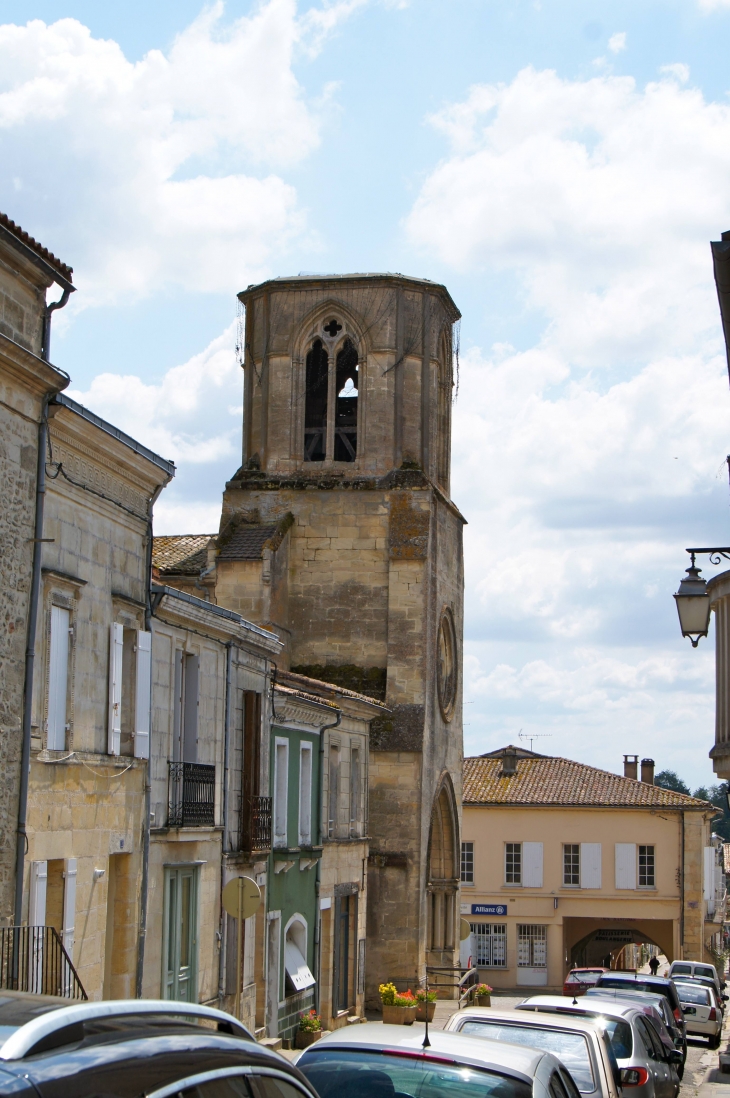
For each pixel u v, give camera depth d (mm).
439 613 48625
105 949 21453
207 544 45969
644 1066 18359
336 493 47906
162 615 23750
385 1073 10141
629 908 67688
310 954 34500
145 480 22516
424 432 48656
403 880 44438
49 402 18703
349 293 49000
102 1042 5281
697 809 67562
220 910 26594
